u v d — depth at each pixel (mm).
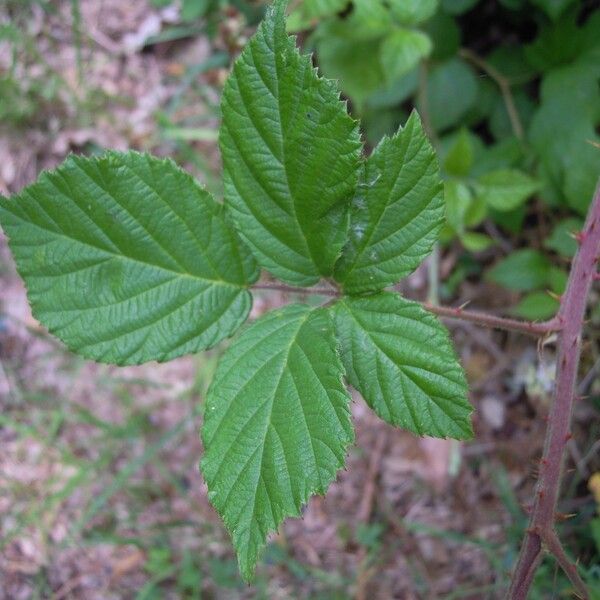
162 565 491
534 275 420
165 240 230
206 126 584
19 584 505
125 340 228
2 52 612
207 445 213
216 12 578
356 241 222
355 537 477
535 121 420
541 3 408
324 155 213
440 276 505
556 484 229
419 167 211
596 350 438
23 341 563
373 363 216
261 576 477
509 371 484
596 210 228
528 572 234
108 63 610
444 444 483
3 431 545
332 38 437
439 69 446
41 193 222
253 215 225
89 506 513
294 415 210
